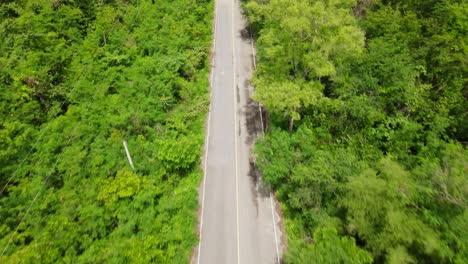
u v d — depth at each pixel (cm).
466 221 1953
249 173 3350
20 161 2934
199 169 3369
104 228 2684
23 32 3856
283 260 2725
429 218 2061
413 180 2384
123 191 2828
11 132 3017
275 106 3039
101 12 4491
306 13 2903
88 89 3612
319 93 3031
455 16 3638
